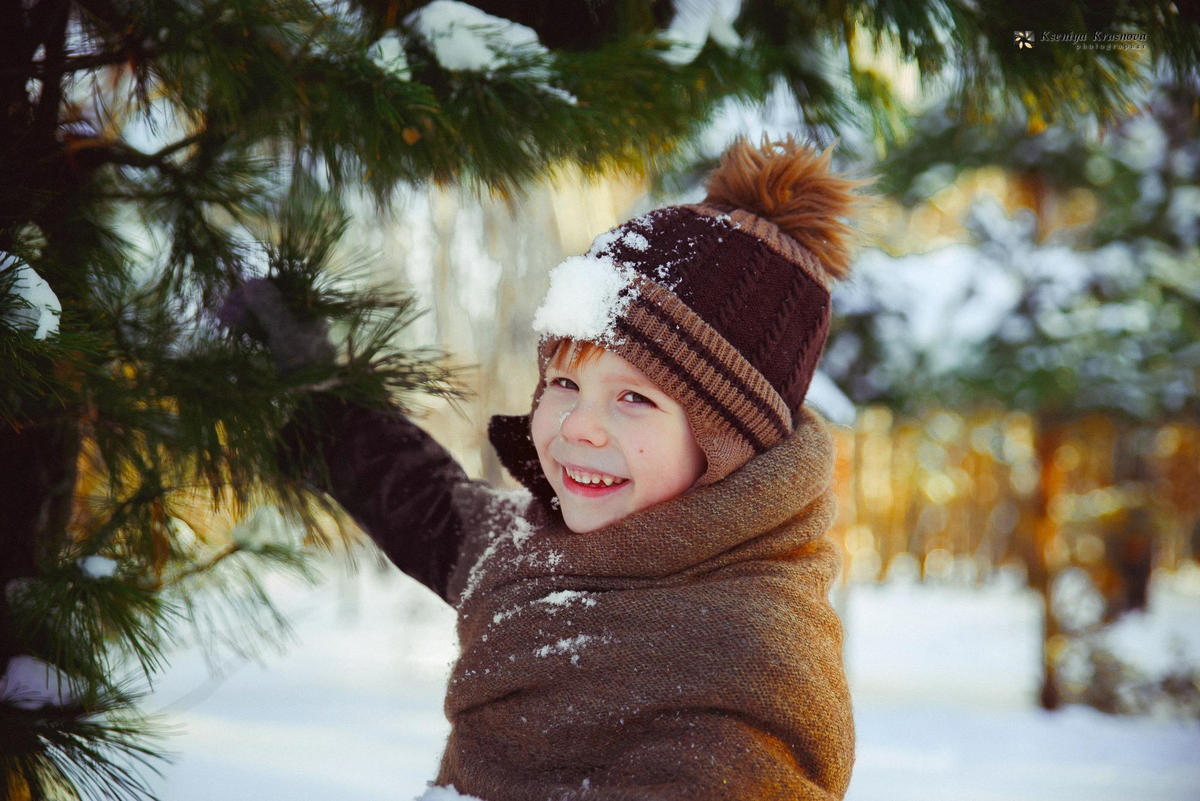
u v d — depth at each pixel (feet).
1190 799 14.25
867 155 8.73
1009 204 24.47
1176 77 4.61
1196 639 27.89
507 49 4.22
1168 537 35.47
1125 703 22.09
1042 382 21.34
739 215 4.04
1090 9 4.44
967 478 32.30
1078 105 4.85
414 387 4.37
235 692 19.08
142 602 3.76
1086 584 27.25
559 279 3.72
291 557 4.75
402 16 4.38
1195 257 23.35
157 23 3.55
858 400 21.59
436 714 18.17
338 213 4.57
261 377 4.14
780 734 3.34
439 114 3.87
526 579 3.88
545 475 4.18
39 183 3.93
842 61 5.78
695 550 3.61
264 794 9.82
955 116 5.25
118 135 4.47
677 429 3.70
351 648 26.03
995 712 21.67
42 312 3.16
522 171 4.30
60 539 3.98
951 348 21.84
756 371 3.71
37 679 3.73
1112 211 23.50
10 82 3.79
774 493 3.67
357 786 10.94
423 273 11.57
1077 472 28.02
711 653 3.39
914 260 22.81
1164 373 22.24
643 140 4.67
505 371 12.53
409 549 4.61
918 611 33.83
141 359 3.94
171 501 4.00
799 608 3.60
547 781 3.46
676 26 5.05
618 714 3.41
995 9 4.61
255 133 4.17
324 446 4.65
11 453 3.86
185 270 4.50
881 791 14.05
